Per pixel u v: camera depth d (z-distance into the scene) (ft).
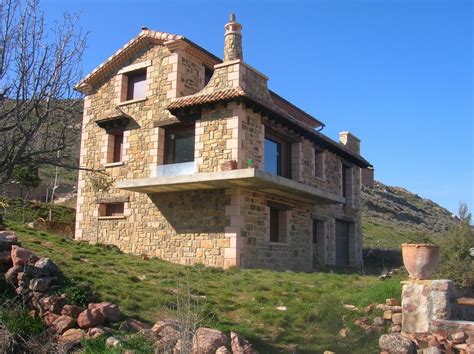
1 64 29.40
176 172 59.57
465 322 26.78
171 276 42.32
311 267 70.54
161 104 64.49
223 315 31.65
